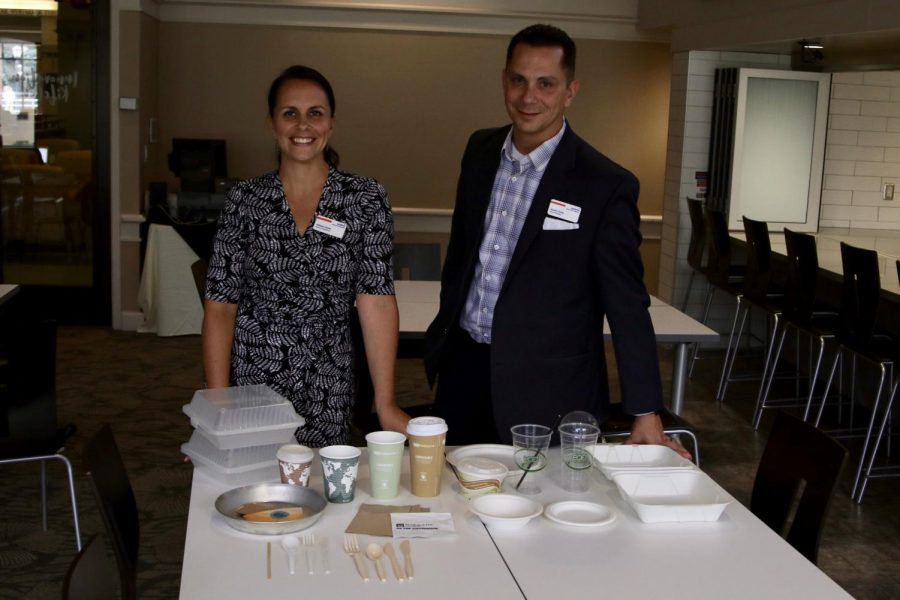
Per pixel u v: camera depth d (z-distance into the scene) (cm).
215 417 211
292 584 170
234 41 758
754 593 173
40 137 705
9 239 717
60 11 689
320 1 751
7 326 320
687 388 634
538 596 169
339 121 781
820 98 686
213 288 256
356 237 255
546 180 255
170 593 330
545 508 208
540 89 245
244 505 200
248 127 769
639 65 795
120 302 726
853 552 386
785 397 616
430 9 760
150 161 737
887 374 561
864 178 727
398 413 258
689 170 719
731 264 698
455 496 213
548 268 255
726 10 640
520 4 767
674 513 201
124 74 692
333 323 258
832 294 607
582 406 265
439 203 798
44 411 333
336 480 205
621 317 248
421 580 173
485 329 272
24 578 338
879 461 499
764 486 239
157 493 422
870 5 488
